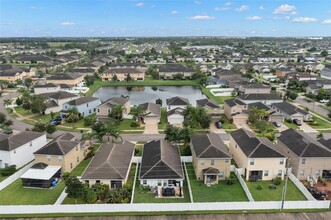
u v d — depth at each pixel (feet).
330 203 124.26
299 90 387.75
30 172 146.92
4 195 135.85
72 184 123.13
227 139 209.67
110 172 139.95
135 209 123.34
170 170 141.59
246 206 123.95
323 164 152.05
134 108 259.39
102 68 556.51
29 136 179.01
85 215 121.08
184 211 123.54
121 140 202.28
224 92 386.52
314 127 238.68
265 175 150.92
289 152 161.79
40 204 128.67
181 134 181.78
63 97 297.12
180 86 458.91
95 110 284.41
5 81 417.69
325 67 513.04
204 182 147.84
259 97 302.45
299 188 141.38
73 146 164.66
